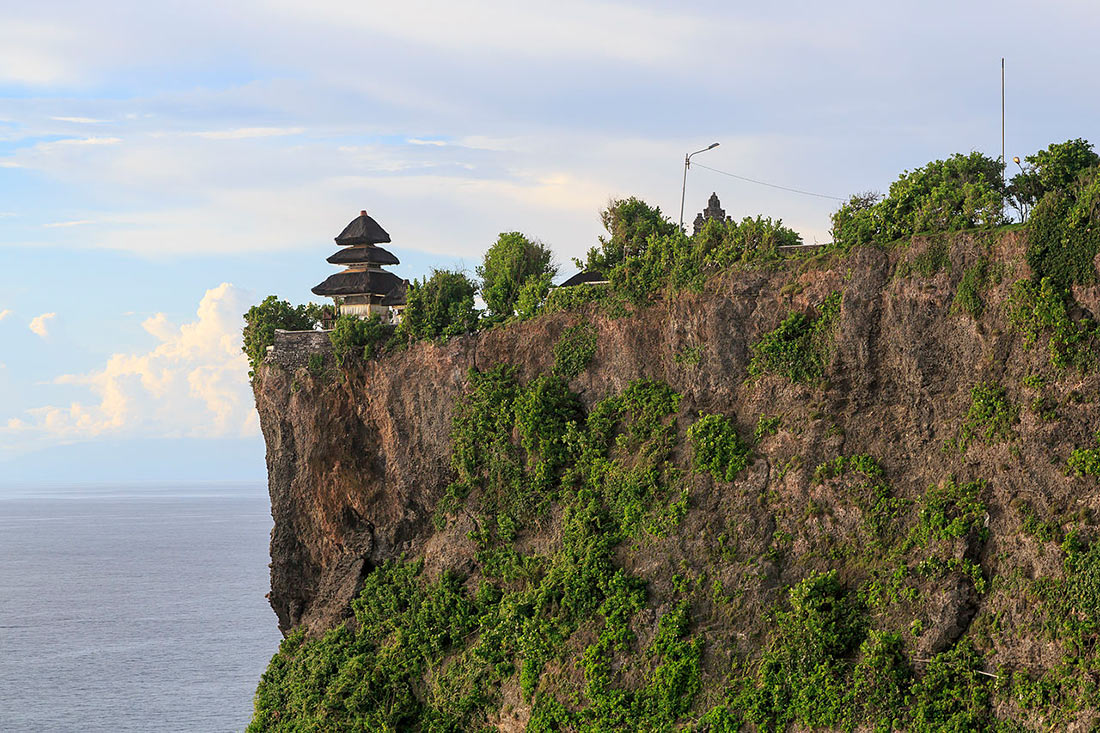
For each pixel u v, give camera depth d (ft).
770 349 355.97
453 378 422.82
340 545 447.42
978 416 314.76
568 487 391.65
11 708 647.56
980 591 306.14
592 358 399.44
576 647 362.53
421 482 429.79
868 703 310.04
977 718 295.28
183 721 620.90
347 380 442.09
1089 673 279.49
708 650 340.59
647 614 352.49
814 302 350.43
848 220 354.54
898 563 320.29
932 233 332.39
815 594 328.49
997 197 327.06
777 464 350.23
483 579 403.95
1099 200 297.53
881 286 338.54
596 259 421.18
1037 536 297.53
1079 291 299.79
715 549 350.84
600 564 365.40
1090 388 295.89
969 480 315.58
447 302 433.07
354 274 476.13
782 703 322.96
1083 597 285.43
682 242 387.34
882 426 337.11
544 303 416.26
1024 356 308.60
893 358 335.47
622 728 341.21
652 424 378.12
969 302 319.47
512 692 370.32
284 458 460.14
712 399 368.89
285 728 417.90
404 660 407.03
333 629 437.17
